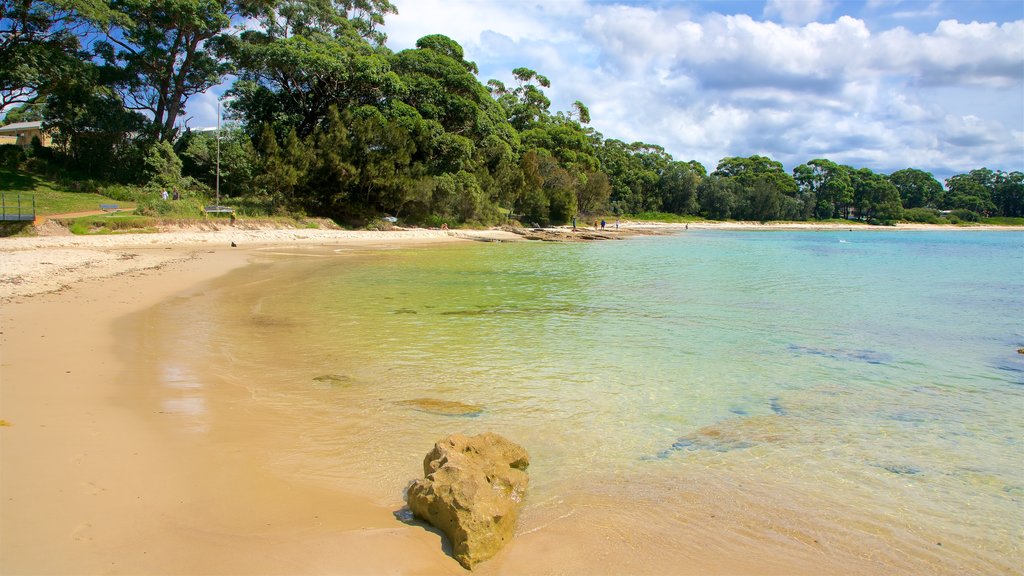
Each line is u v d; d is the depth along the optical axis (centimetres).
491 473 535
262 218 4141
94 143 4581
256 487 521
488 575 408
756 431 725
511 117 8788
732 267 3094
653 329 1383
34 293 1511
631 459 630
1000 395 902
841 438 708
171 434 634
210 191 4819
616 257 3609
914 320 1602
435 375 939
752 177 13438
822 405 839
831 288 2291
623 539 466
